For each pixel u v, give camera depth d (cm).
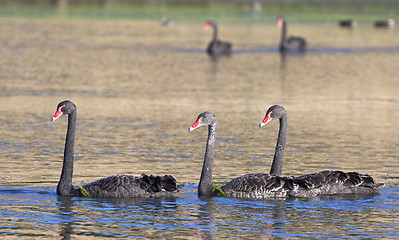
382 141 2395
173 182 1678
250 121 2722
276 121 2747
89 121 2666
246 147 2284
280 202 1655
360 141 2389
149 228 1467
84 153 2162
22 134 2427
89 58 4619
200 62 4603
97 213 1568
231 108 2986
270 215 1555
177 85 3619
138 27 6788
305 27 7125
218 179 1873
